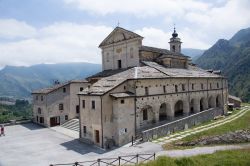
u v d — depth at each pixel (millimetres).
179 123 47344
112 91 43031
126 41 58500
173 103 53250
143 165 29312
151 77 47594
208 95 66000
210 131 44875
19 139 49562
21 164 35031
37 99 65438
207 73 70125
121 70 57156
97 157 36406
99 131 42250
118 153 37344
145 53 59594
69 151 40406
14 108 155875
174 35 80438
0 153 40531
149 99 47469
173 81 53594
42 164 34594
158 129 43531
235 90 167125
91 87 47812
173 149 37250
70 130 56781
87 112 45312
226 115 63656
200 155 33250
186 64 67875
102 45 64312
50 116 61469
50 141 47375
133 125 44156
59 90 63125
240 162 30688
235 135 43812
